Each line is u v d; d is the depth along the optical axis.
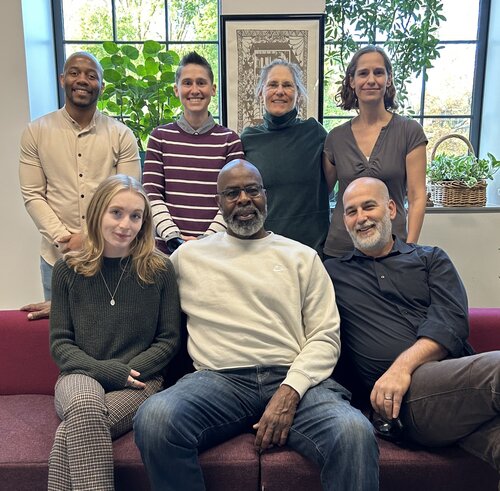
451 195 2.81
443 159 2.89
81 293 1.64
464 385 1.38
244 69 2.79
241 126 2.85
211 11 3.15
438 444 1.49
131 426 1.56
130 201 1.60
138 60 3.14
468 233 2.81
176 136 2.18
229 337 1.63
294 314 1.66
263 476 1.44
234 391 1.56
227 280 1.68
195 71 2.14
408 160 2.07
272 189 2.13
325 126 3.20
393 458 1.46
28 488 1.47
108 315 1.63
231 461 1.45
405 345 1.63
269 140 2.17
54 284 1.65
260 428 1.48
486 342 1.93
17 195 2.72
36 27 2.79
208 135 2.19
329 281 1.76
